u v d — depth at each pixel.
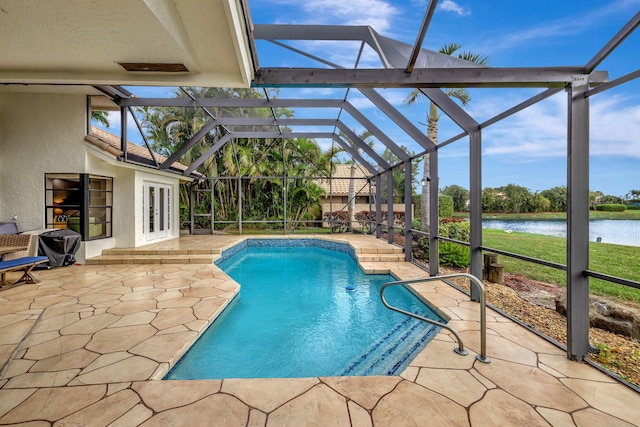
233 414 2.00
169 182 9.95
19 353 2.79
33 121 6.70
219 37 2.73
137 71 3.23
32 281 5.23
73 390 2.25
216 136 12.39
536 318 3.81
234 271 7.51
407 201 7.33
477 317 3.74
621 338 3.13
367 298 5.37
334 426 1.89
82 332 3.26
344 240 10.16
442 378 2.42
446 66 3.17
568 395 2.19
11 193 6.68
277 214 14.30
